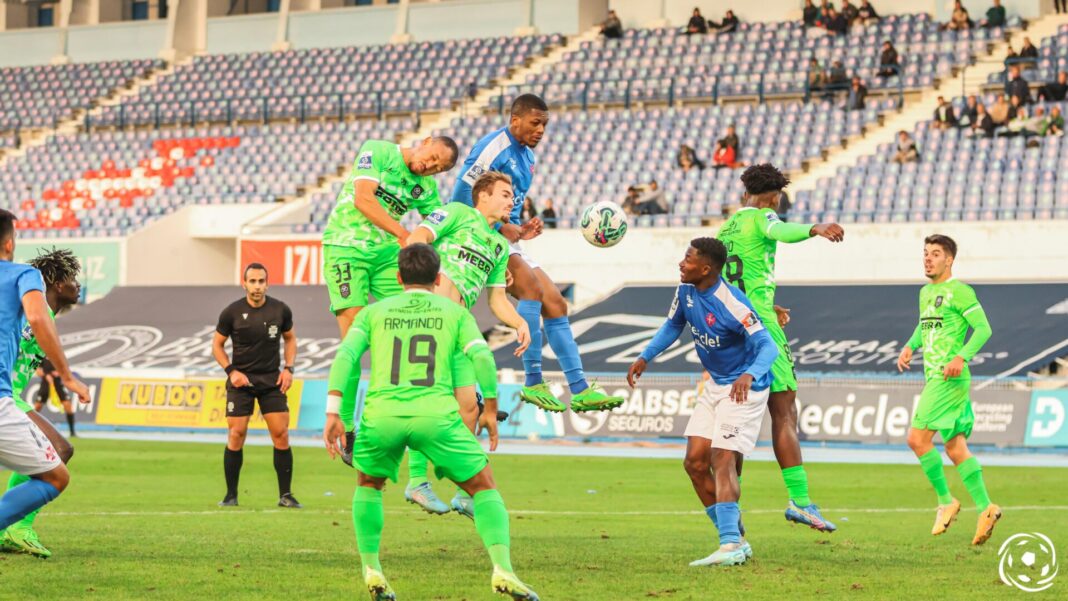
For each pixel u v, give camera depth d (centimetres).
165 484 5597
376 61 14850
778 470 6619
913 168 10744
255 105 14538
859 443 8194
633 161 12031
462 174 3694
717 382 3322
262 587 2756
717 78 12650
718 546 3562
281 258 11950
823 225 3384
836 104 12112
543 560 3244
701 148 12062
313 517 4231
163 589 2708
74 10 17062
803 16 13350
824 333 9356
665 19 14150
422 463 3575
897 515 4562
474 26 14950
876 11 13325
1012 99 10969
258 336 4675
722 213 11050
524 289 3712
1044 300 9144
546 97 13300
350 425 3572
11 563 3039
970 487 3894
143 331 11019
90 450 7700
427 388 2530
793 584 2878
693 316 3291
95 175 14200
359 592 2716
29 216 13950
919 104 11750
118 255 12575
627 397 8738
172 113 14850
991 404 8050
